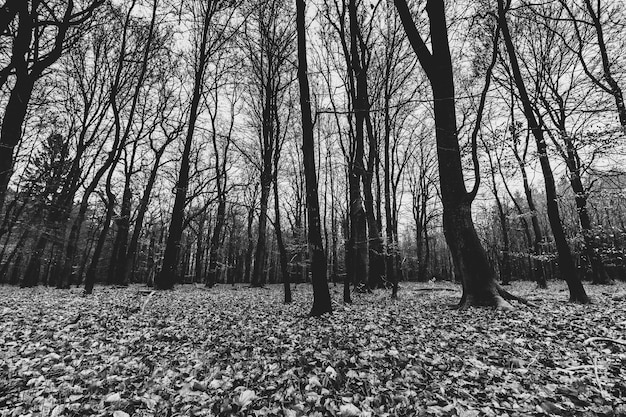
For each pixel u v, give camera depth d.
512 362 4.09
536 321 6.51
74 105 23.05
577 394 3.15
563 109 7.76
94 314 8.24
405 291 16.95
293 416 2.90
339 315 8.17
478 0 10.25
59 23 9.26
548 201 10.14
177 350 5.23
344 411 2.89
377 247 18.53
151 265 33.75
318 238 8.65
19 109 8.90
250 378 3.88
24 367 4.13
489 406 3.00
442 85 9.86
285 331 6.41
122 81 20.72
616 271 25.48
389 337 5.65
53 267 29.84
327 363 4.27
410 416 2.86
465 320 7.02
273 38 16.14
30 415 2.98
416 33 10.15
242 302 11.98
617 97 8.52
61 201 21.06
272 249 52.25
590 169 7.89
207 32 19.86
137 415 3.04
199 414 3.05
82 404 3.26
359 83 14.20
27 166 21.53
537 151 8.40
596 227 10.83
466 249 9.13
